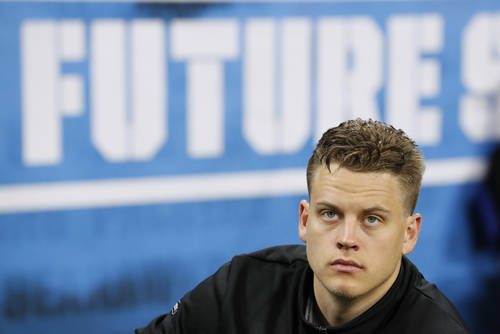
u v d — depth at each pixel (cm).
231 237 914
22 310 843
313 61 933
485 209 988
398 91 963
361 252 279
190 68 891
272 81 920
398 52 960
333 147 280
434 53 973
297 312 341
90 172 861
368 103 955
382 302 306
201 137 898
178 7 883
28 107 834
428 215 972
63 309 855
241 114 911
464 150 984
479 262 988
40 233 846
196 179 899
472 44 984
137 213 880
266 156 923
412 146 293
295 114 929
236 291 353
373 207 276
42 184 844
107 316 873
